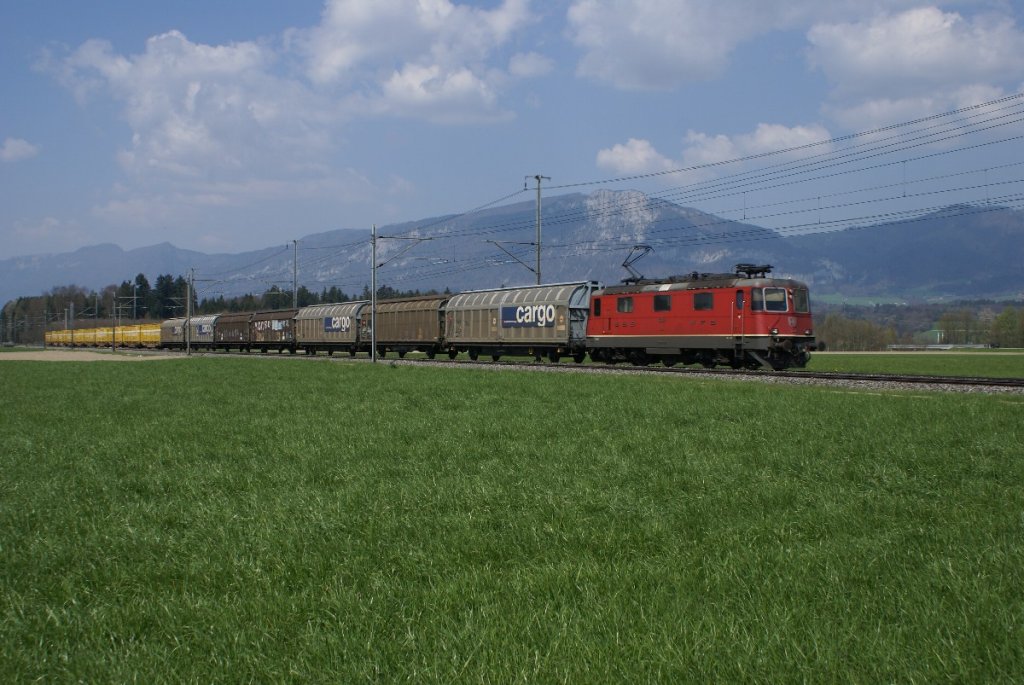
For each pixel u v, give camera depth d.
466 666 5.51
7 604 7.29
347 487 12.01
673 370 37.53
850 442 15.41
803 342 38.41
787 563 7.82
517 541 8.95
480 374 37.56
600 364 47.47
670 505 10.63
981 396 24.36
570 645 5.79
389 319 66.19
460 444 16.09
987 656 5.51
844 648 5.68
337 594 7.07
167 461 14.98
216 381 37.72
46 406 26.00
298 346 80.75
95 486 12.48
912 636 5.89
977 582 6.94
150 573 8.02
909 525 9.44
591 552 8.59
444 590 7.15
